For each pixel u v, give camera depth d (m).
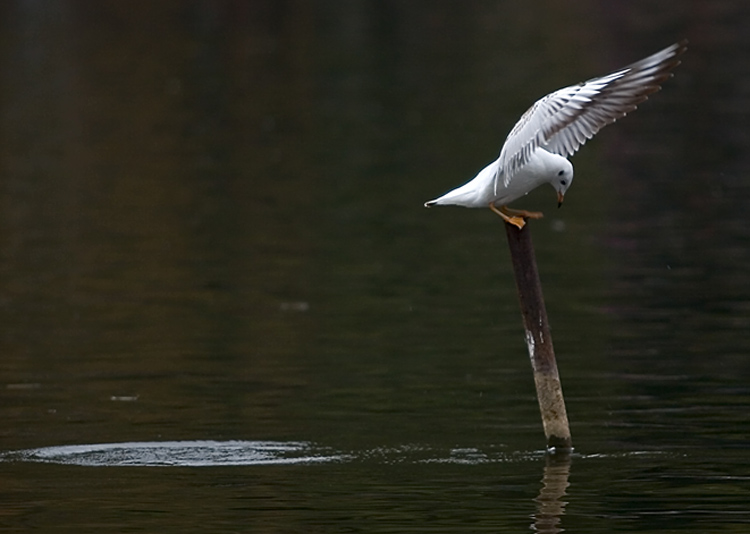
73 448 10.64
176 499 9.27
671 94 30.72
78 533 8.54
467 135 27.66
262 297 15.95
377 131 28.58
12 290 16.59
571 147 8.27
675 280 16.03
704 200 20.84
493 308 15.20
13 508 9.10
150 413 11.63
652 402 11.55
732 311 14.49
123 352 13.68
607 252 17.72
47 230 20.33
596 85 8.14
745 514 8.71
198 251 18.64
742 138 25.86
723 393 11.71
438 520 8.71
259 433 11.01
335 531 8.51
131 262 18.05
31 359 13.48
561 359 12.99
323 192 22.73
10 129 30.06
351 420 11.40
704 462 9.92
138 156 26.81
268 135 28.66
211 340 14.11
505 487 9.45
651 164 24.06
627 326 14.09
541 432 10.98
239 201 22.23
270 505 9.09
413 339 13.95
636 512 8.80
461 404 11.81
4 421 11.43
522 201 21.70
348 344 13.83
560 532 8.42
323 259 17.92
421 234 19.34
